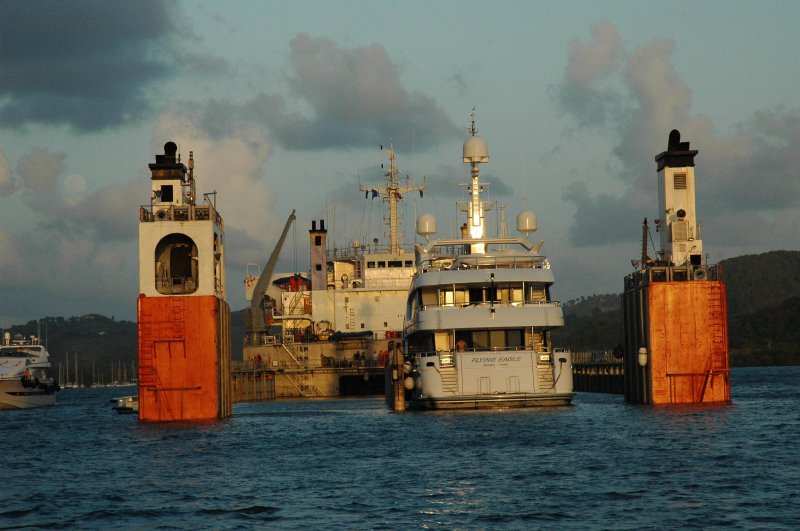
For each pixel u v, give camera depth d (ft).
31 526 340.80
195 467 468.34
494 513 343.46
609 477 407.23
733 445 497.46
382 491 388.98
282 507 362.53
